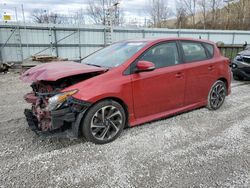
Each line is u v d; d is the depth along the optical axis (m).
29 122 3.50
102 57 4.01
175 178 2.60
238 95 6.20
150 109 3.76
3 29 13.99
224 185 2.48
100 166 2.82
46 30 15.08
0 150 3.17
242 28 37.88
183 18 41.34
